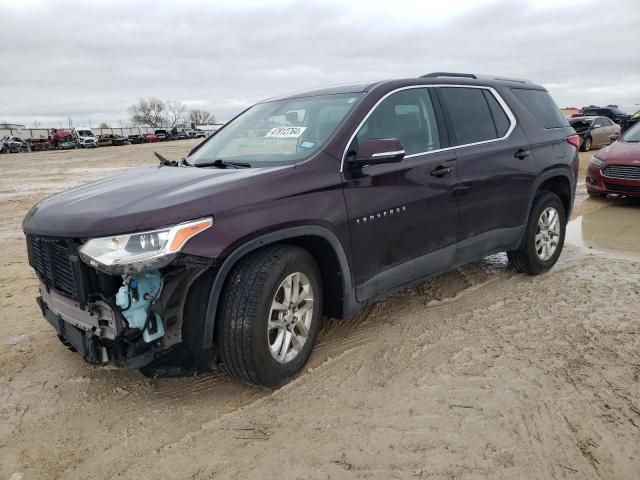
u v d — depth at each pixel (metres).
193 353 2.88
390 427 2.74
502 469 2.41
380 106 3.70
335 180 3.26
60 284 3.02
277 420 2.84
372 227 3.44
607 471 2.38
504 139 4.52
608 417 2.76
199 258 2.68
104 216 2.69
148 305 2.73
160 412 2.96
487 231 4.36
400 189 3.60
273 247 3.05
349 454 2.54
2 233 8.02
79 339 2.89
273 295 2.93
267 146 3.67
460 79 4.44
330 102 3.80
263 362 2.92
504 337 3.74
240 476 2.43
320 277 3.32
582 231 7.00
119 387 3.25
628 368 3.25
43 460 2.59
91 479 2.45
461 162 4.05
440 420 2.79
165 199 2.78
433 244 3.90
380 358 3.49
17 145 46.88
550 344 3.60
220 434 2.74
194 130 74.19
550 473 2.38
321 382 3.21
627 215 7.94
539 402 2.92
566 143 5.19
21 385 3.31
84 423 2.89
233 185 2.93
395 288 3.76
